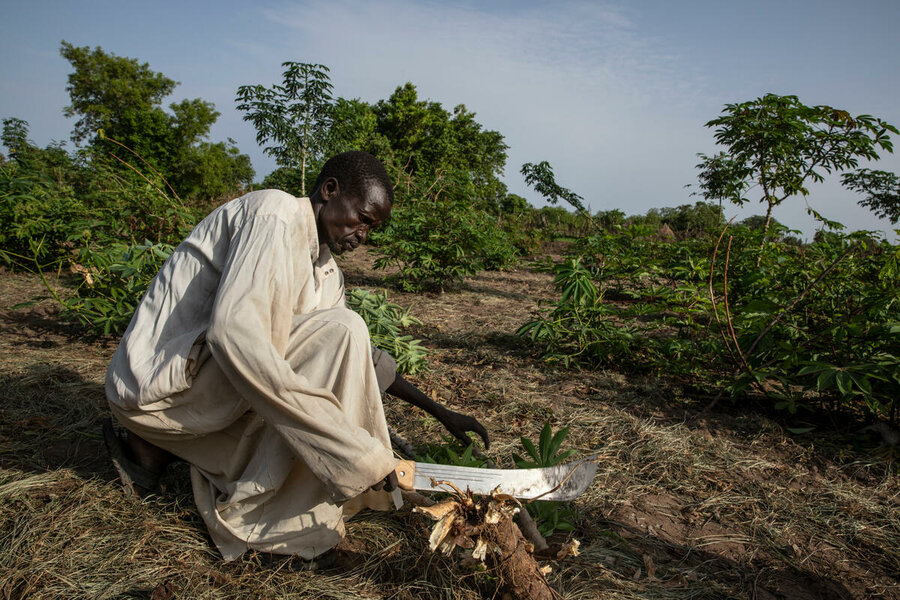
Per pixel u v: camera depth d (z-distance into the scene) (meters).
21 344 3.83
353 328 1.61
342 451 1.43
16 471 2.07
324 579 1.60
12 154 12.17
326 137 8.80
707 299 3.89
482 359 4.11
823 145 6.14
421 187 9.52
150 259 4.10
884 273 3.24
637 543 1.94
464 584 1.61
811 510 2.22
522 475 1.60
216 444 1.68
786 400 3.18
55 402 2.75
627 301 6.80
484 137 33.91
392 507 1.94
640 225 7.02
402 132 30.50
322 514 1.63
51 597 1.47
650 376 3.87
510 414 3.02
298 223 1.61
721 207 8.34
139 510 1.84
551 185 9.05
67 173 10.91
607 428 2.92
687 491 2.34
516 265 10.95
